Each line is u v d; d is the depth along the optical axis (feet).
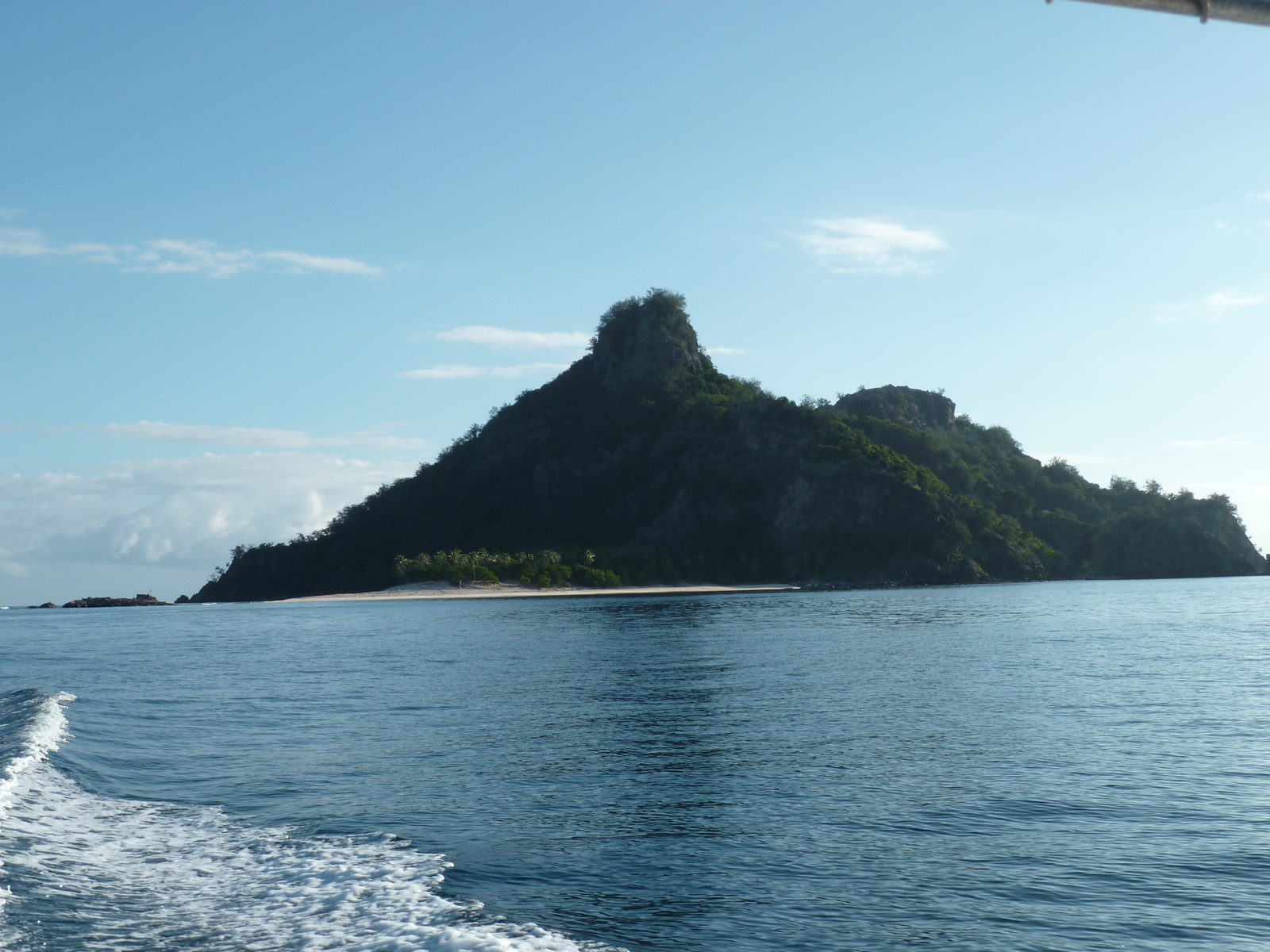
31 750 73.41
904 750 75.25
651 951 36.37
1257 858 47.14
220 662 170.81
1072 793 60.49
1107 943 37.35
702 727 88.17
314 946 36.29
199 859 47.85
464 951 35.58
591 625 268.82
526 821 55.16
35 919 39.14
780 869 46.37
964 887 43.68
